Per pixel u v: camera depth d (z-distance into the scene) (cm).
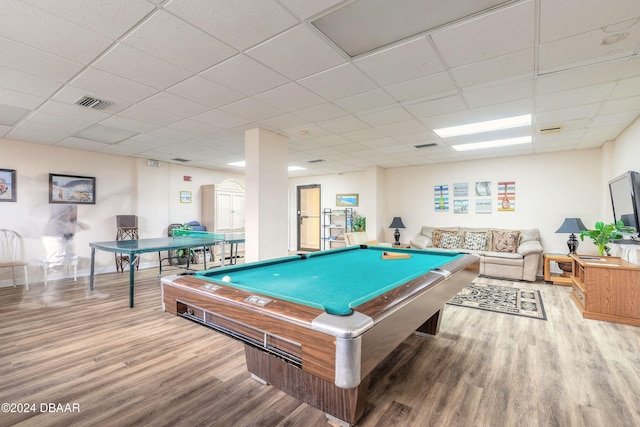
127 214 617
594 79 260
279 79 263
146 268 639
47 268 512
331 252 328
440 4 168
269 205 421
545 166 568
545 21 182
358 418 167
